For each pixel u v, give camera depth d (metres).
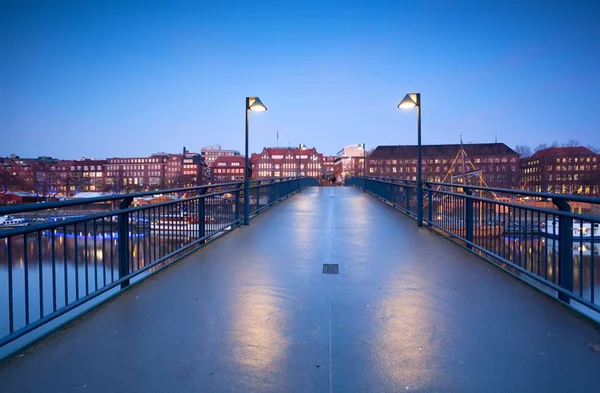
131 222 4.90
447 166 106.69
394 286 4.68
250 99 10.20
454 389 2.52
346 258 6.18
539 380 2.62
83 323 3.60
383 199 17.77
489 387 2.54
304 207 15.05
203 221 7.39
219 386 2.56
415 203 11.69
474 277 5.07
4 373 2.73
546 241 4.52
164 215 5.82
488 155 108.06
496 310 3.88
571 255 4.07
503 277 5.07
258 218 11.45
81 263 9.27
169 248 5.96
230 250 6.86
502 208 6.24
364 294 4.38
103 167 151.75
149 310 3.93
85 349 3.09
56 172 150.50
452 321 3.60
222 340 3.23
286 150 137.88
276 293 4.43
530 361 2.87
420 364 2.82
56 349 3.09
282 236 8.29
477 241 6.57
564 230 4.13
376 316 3.72
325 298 4.25
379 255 6.39
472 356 2.94
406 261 5.96
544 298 4.24
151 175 149.50
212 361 2.89
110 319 3.69
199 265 5.78
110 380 2.64
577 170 80.50
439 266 5.66
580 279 3.79
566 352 3.00
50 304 7.34
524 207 4.83
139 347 3.12
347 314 3.78
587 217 3.63
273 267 5.63
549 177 83.31
